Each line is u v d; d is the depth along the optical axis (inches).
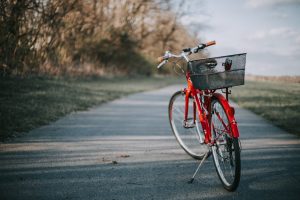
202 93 161.8
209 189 139.6
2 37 453.4
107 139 223.6
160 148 202.5
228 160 140.0
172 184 144.8
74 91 483.8
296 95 404.5
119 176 153.1
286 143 213.9
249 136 235.8
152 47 1365.7
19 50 495.5
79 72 738.2
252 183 145.2
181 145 198.1
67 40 686.5
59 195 131.3
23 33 491.5
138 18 1116.5
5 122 246.2
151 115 332.2
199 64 140.2
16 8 453.7
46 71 595.5
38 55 562.3
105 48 887.1
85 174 154.6
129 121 295.4
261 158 180.9
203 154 180.9
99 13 823.7
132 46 1092.5
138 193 134.8
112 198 129.8
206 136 156.0
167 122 292.8
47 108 324.2
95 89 559.2
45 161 172.2
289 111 335.0
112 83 767.1
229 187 135.3
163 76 1615.4
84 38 754.8
